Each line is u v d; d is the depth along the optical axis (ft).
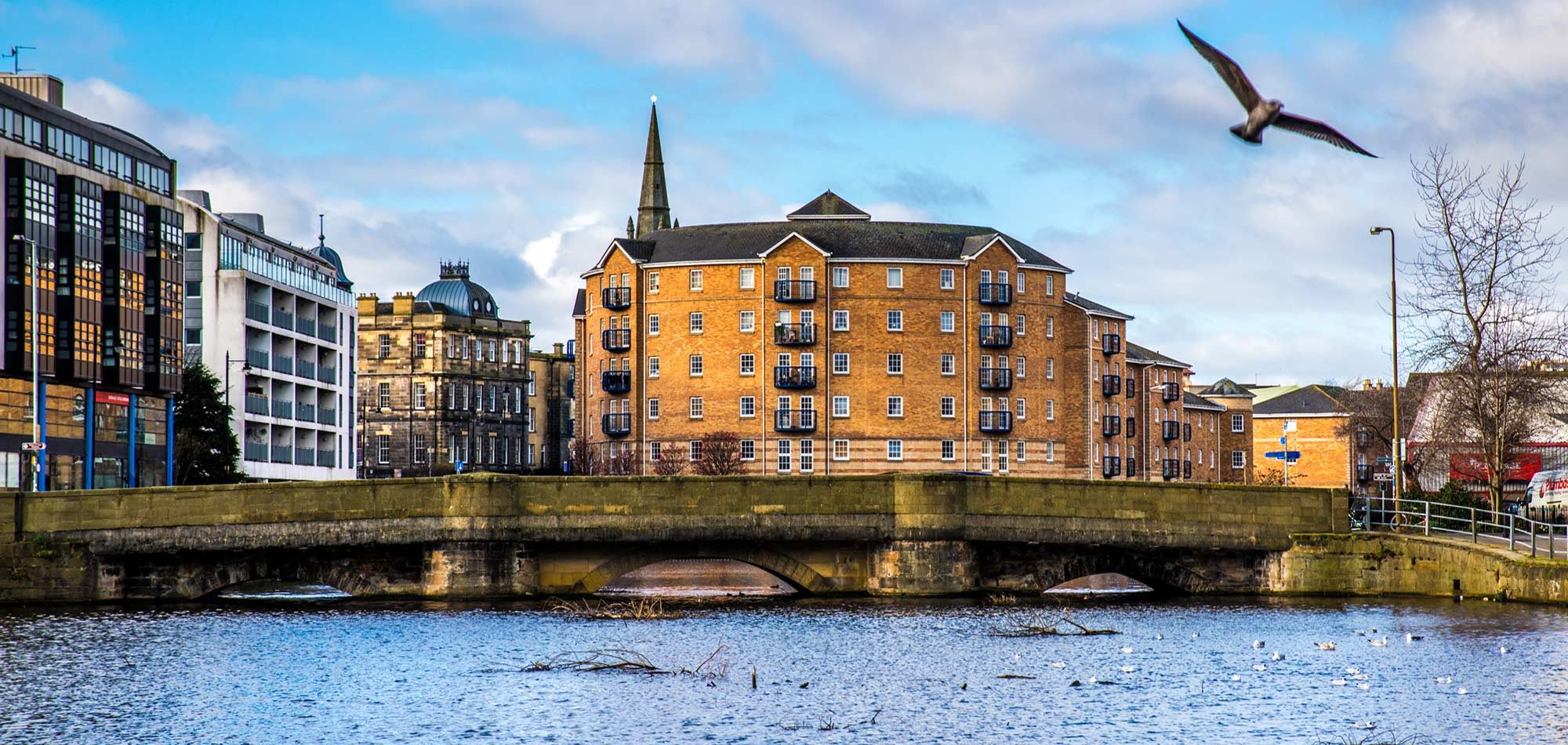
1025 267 502.79
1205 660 149.89
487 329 642.63
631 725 119.44
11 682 138.92
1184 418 604.49
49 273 317.22
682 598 217.15
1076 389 526.16
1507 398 238.07
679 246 494.18
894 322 485.15
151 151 360.69
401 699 130.41
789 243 481.46
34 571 203.82
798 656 153.28
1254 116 55.93
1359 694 130.31
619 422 492.95
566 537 203.51
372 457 622.95
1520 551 205.46
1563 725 118.21
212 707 127.65
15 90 309.01
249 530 203.31
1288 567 217.97
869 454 481.46
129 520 204.54
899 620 183.52
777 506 206.80
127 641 164.66
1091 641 164.66
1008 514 210.38
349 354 493.77
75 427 327.47
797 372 479.00
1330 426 620.08
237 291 412.98
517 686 136.15
